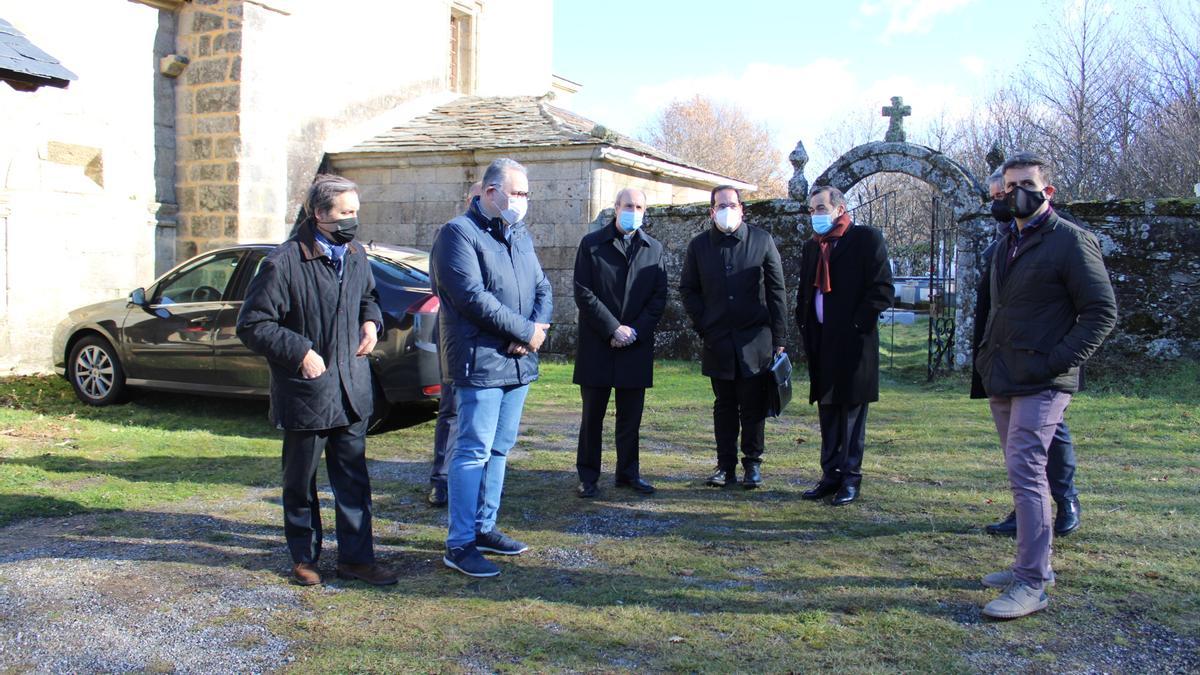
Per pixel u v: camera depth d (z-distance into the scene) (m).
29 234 10.70
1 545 4.63
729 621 3.68
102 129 11.45
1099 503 5.28
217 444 7.16
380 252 7.88
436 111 16.12
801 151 11.40
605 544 4.69
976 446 7.00
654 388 10.01
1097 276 3.64
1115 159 20.27
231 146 12.09
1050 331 3.73
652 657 3.36
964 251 10.44
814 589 4.02
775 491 5.75
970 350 10.48
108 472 6.18
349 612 3.78
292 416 3.92
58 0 10.86
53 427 7.58
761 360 5.64
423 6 16.25
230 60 12.05
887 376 10.85
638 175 13.87
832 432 5.51
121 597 3.94
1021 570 3.75
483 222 4.27
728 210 5.50
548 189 12.86
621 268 5.51
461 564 4.21
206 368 8.07
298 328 3.91
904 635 3.52
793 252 11.46
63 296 11.12
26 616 3.73
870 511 5.25
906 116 10.86
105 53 11.47
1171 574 4.12
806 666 3.27
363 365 4.14
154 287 8.59
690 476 6.19
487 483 4.46
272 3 12.34
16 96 10.47
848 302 5.26
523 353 4.29
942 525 4.96
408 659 3.34
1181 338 9.30
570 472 6.29
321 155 13.94
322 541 4.64
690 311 5.78
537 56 20.75
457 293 4.06
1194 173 16.92
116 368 8.64
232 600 3.91
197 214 12.39
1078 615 3.69
